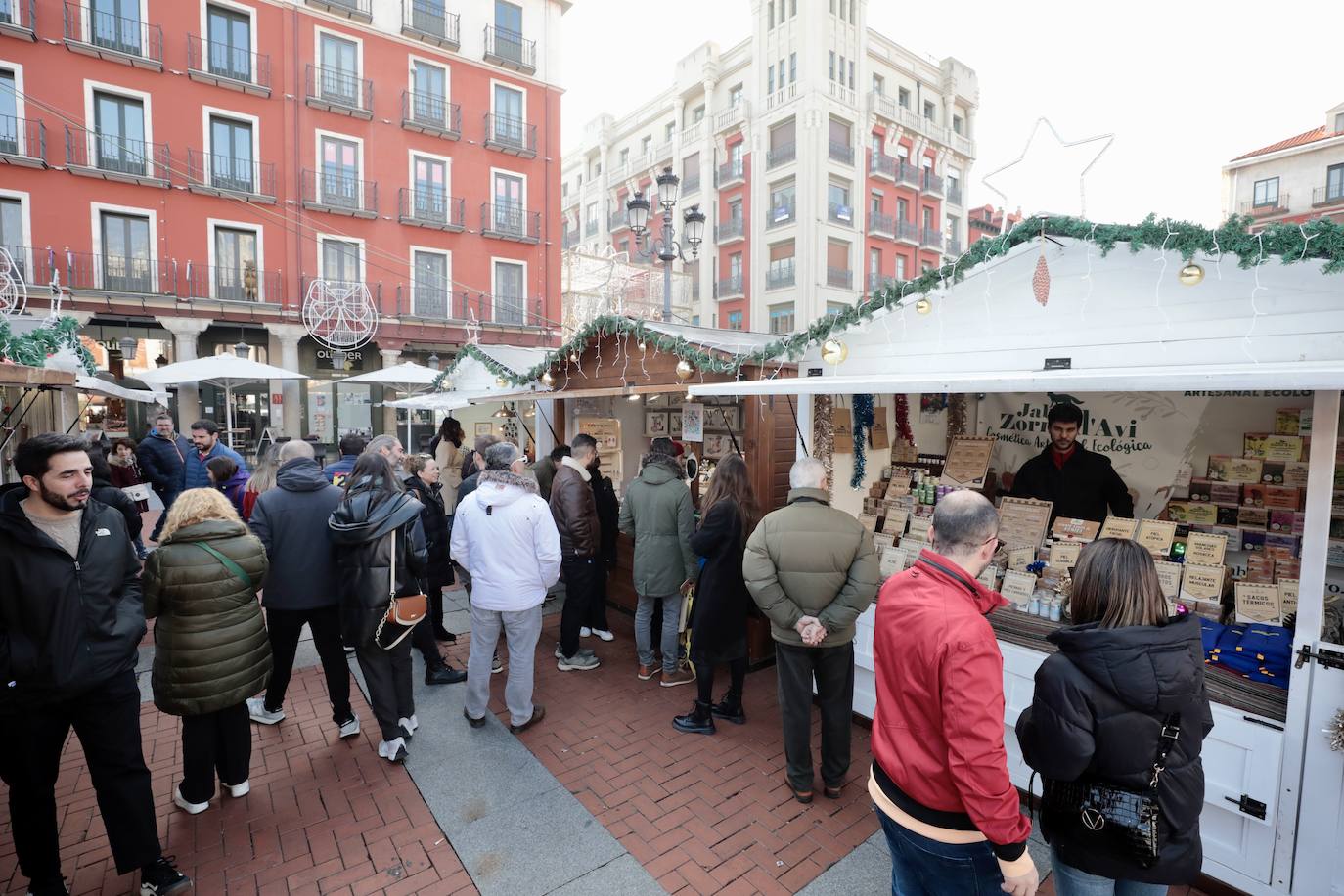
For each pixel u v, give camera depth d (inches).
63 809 117.0
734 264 1168.2
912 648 66.4
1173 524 125.0
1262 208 979.3
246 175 661.3
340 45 711.7
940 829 65.4
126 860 92.4
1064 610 124.4
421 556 134.5
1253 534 127.8
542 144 848.3
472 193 799.1
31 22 558.3
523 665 143.5
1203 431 140.4
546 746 138.9
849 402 177.3
